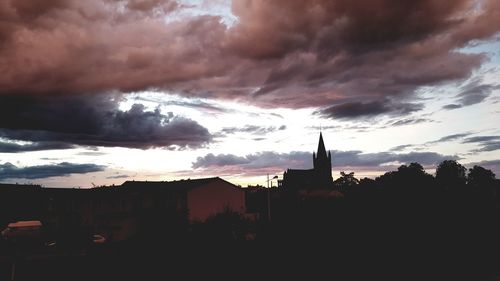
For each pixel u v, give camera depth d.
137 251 26.38
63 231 38.94
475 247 29.14
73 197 51.88
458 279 22.16
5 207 51.94
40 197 54.94
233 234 29.33
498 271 24.19
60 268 23.89
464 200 36.75
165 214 30.73
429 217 32.44
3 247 35.00
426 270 23.48
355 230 30.27
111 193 50.22
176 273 22.31
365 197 36.75
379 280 21.39
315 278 21.48
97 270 23.31
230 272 22.39
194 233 28.53
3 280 21.62
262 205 67.56
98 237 39.25
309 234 29.75
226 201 54.22
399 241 28.17
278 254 25.48
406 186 37.44
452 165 101.69
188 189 51.25
